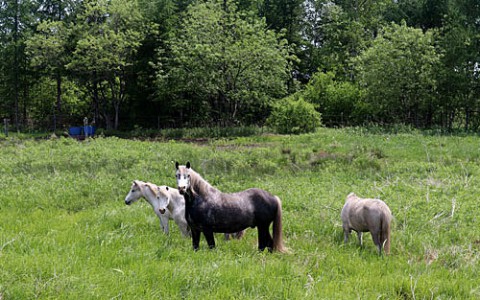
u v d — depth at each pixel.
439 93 38.47
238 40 40.38
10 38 47.47
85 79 43.66
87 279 7.53
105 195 15.70
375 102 39.53
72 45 43.22
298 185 16.88
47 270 7.86
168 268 8.20
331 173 19.59
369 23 55.28
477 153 23.36
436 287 7.91
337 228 11.71
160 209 10.90
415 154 23.61
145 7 46.62
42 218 12.72
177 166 9.73
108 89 48.81
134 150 25.17
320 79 45.81
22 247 9.29
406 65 38.03
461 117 42.00
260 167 20.67
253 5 52.72
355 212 10.26
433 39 40.16
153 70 45.72
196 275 7.93
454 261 9.33
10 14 47.06
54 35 42.84
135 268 8.20
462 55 37.91
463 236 10.97
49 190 15.82
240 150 26.27
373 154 23.53
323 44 58.34
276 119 38.56
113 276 7.73
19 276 7.57
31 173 19.00
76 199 15.11
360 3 57.06
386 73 38.47
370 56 39.81
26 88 51.03
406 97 39.59
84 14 43.88
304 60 56.16
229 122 42.31
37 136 41.62
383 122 42.06
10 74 47.62
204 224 9.78
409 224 11.84
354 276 8.40
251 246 10.41
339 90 44.38
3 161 21.36
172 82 41.66
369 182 17.28
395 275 8.45
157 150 25.73
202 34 40.50
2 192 15.41
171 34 43.19
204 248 10.16
